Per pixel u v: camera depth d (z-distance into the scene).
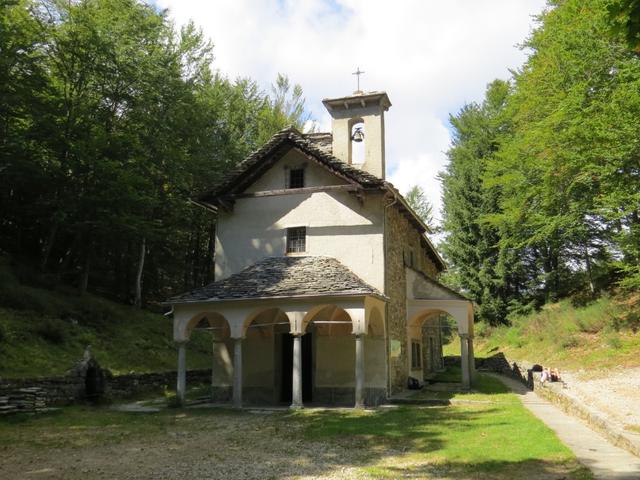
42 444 10.86
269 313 19.20
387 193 19.11
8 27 22.80
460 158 44.81
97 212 23.84
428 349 29.84
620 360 21.12
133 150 26.11
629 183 19.00
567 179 24.09
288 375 19.23
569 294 36.72
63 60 25.41
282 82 37.59
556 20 23.33
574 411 13.51
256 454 9.61
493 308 40.72
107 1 27.47
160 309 32.78
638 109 16.94
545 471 7.89
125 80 27.09
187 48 33.12
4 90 21.58
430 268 31.58
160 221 26.98
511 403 16.39
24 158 22.48
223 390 19.22
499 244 34.03
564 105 20.12
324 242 19.23
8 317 19.56
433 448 9.84
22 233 28.20
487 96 45.06
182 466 8.73
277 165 20.34
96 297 27.55
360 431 11.80
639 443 8.62
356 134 21.44
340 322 17.06
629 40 5.79
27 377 15.51
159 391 20.97
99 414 15.18
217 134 35.88
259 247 19.95
